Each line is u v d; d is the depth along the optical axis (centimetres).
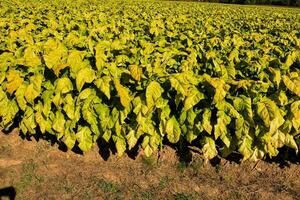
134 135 416
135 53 459
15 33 535
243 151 407
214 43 549
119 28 656
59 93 403
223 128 389
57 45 449
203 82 393
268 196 423
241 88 414
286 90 409
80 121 441
